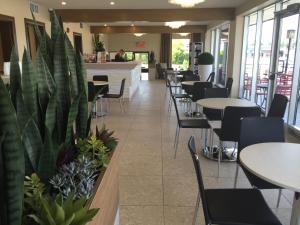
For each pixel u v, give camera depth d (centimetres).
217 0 678
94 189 142
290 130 462
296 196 157
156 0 679
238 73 790
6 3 568
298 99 466
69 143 168
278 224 149
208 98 405
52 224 99
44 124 148
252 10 658
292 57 485
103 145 186
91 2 708
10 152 92
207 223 154
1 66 560
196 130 473
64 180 136
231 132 286
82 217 107
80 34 1102
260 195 177
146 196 256
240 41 776
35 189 122
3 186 95
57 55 163
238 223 150
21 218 103
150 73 1467
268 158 171
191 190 267
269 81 570
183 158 347
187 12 803
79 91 176
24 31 643
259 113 283
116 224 203
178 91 895
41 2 704
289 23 502
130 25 1262
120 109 655
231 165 325
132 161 337
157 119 556
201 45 1337
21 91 129
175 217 225
